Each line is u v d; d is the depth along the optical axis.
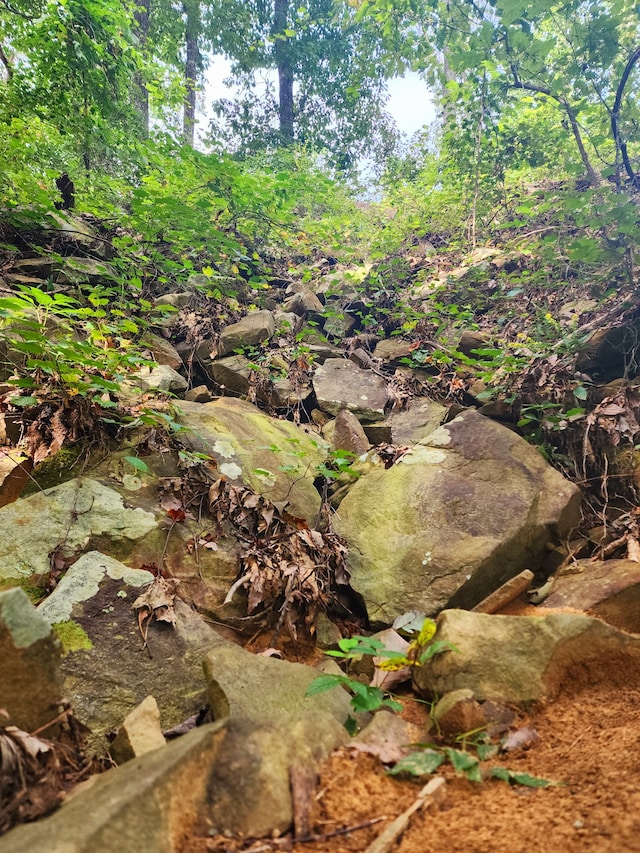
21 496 2.70
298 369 4.62
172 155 6.35
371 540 2.95
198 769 1.27
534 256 5.27
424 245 7.07
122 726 1.71
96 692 1.86
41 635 1.51
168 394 3.34
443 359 4.61
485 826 1.24
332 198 8.36
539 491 3.03
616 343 3.76
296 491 3.30
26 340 2.89
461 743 1.68
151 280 5.39
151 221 5.32
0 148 5.23
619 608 2.37
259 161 9.34
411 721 1.93
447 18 4.76
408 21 5.16
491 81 4.69
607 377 3.85
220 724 1.39
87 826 1.03
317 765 1.44
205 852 1.14
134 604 2.15
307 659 2.48
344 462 3.42
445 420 4.22
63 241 5.00
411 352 5.01
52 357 2.82
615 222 3.69
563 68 4.24
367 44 7.13
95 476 2.78
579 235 4.81
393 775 1.48
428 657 1.93
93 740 1.73
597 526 3.15
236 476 3.12
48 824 1.09
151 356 4.20
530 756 1.60
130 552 2.53
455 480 3.12
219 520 2.80
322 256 7.41
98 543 2.49
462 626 2.01
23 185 5.07
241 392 4.46
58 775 1.44
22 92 5.54
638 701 1.75
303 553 2.71
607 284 4.29
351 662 2.42
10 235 4.81
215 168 5.61
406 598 2.63
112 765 1.65
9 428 2.85
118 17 5.75
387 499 3.12
